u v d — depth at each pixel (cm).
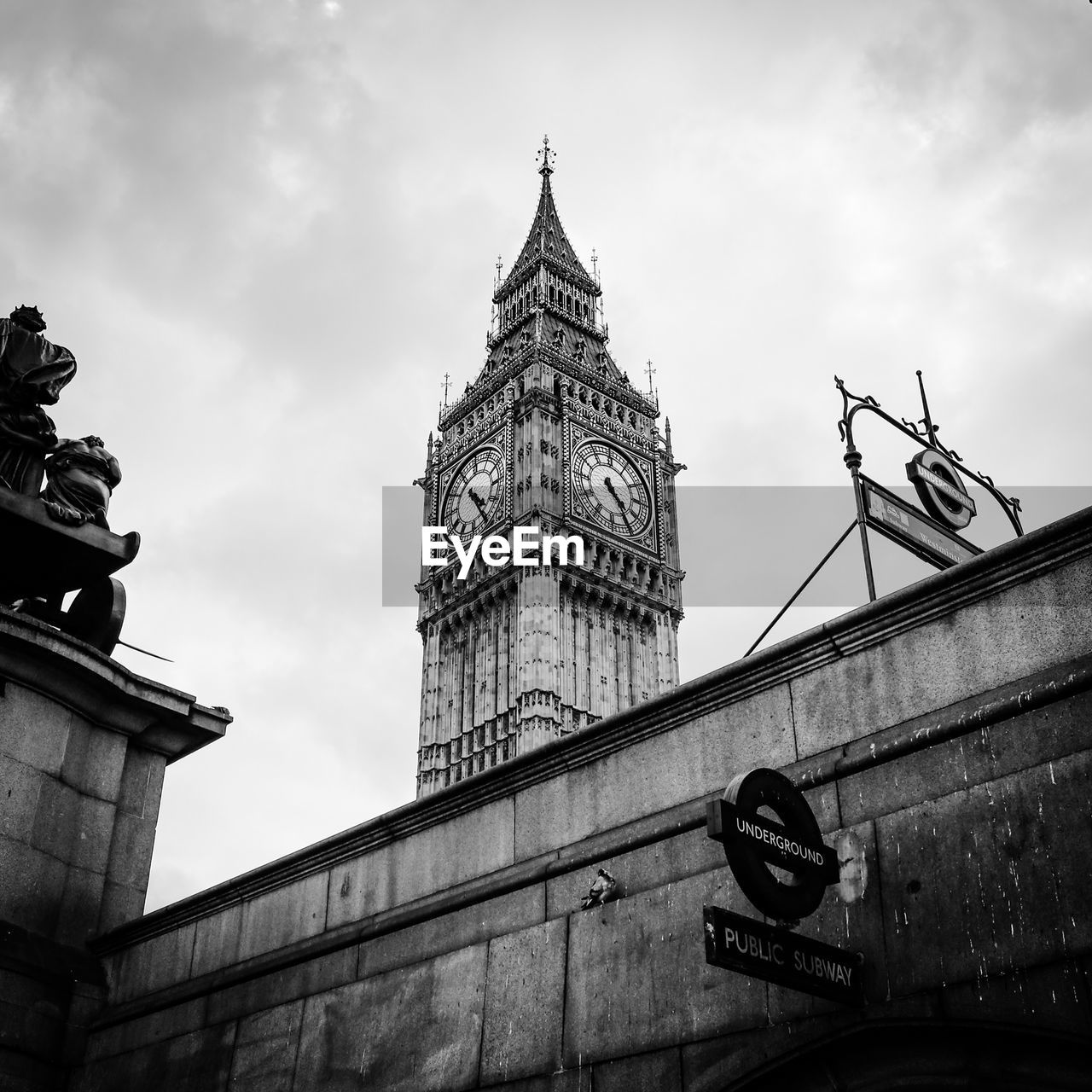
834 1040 760
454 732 8950
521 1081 909
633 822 952
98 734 1402
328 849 1162
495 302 11225
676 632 9419
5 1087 1182
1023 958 718
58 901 1309
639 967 883
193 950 1236
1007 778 763
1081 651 774
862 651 879
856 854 810
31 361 1427
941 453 1252
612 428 9681
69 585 1452
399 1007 1017
